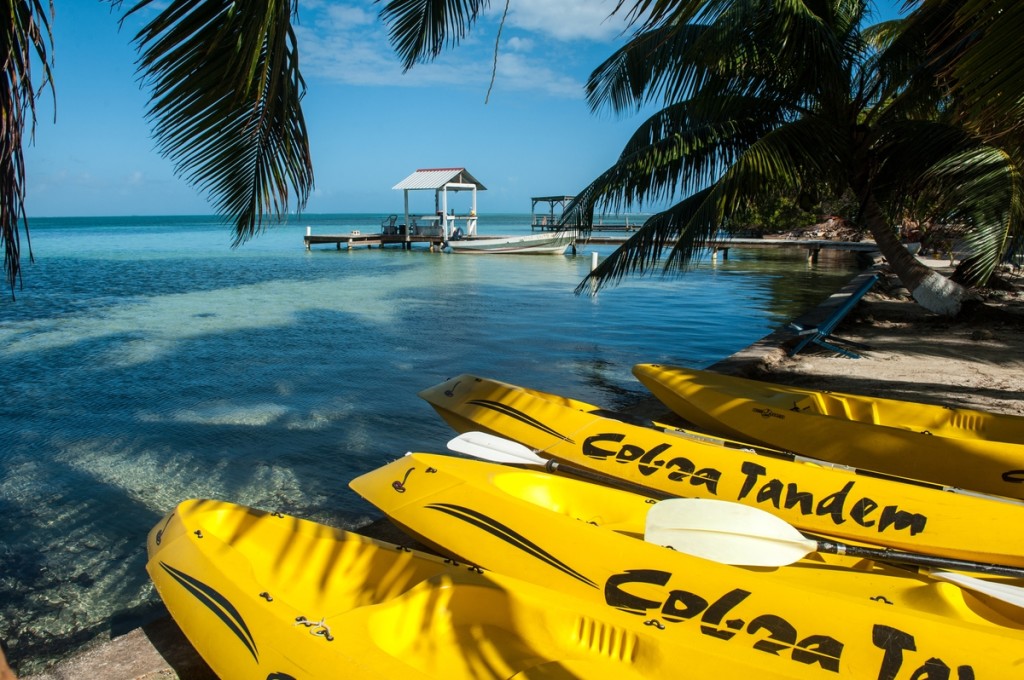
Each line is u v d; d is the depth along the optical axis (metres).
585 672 2.42
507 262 34.47
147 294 19.73
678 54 10.24
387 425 7.43
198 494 5.64
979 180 9.45
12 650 3.73
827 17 10.43
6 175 2.66
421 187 42.94
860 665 2.31
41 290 20.62
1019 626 2.90
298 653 2.50
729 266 30.47
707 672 2.33
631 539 3.04
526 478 3.91
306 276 25.97
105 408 8.08
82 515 5.29
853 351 10.07
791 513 3.93
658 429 4.86
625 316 15.78
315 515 5.25
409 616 2.72
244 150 3.76
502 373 9.93
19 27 2.58
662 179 10.56
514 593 2.69
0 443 6.85
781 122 11.07
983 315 12.48
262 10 3.08
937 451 4.55
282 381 9.38
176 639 3.20
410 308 17.03
